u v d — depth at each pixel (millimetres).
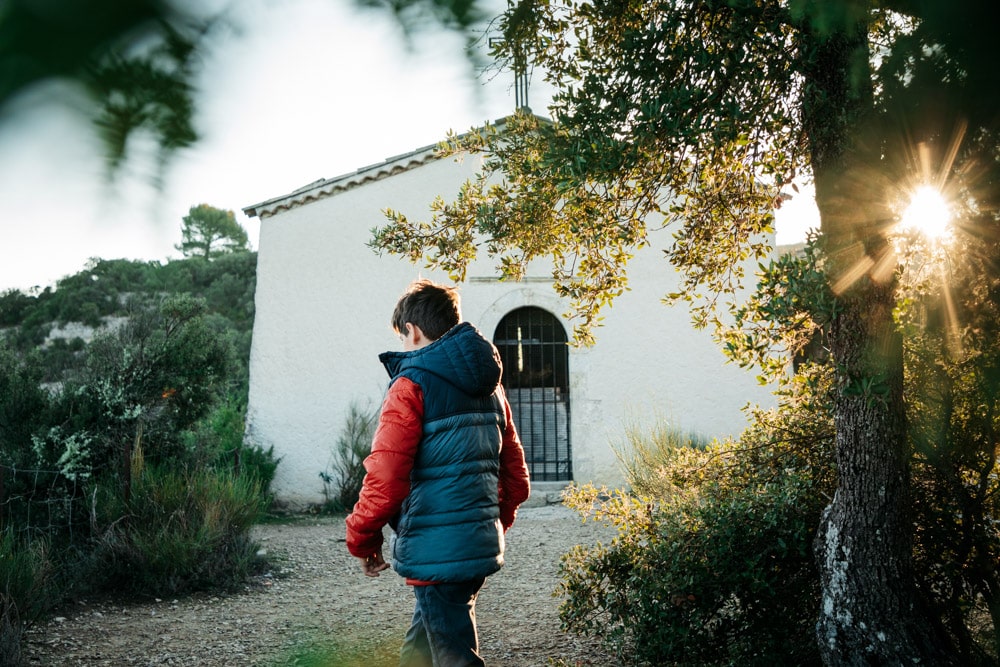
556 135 2473
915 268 2297
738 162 3066
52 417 5762
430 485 2260
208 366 6996
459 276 3438
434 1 396
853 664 2434
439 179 9391
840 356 2432
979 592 3000
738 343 2846
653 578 3146
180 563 5230
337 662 3781
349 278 9469
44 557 4512
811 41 2008
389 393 2285
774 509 3020
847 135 2062
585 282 3307
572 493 3656
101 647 4047
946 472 2785
